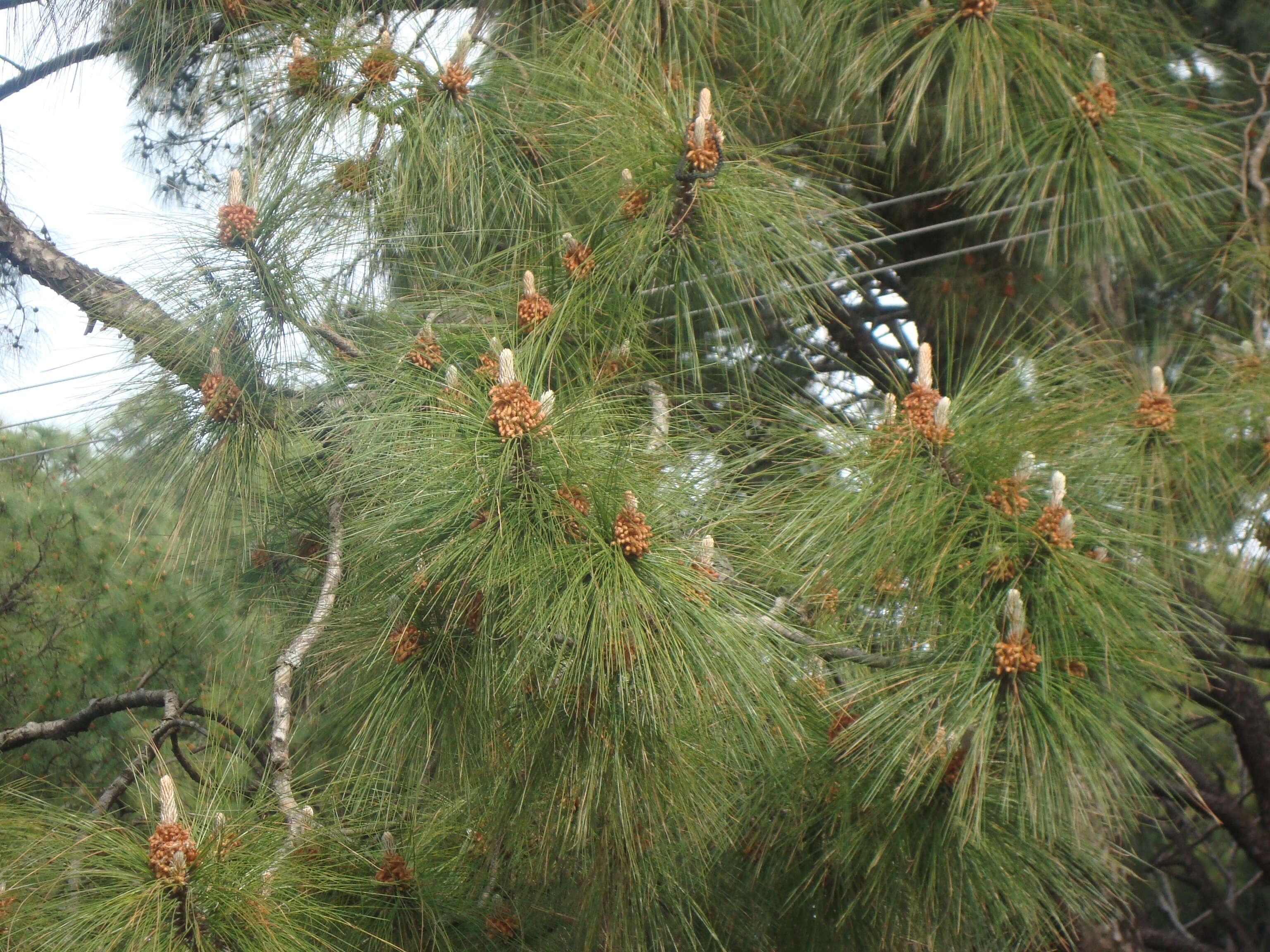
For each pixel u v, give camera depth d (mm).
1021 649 2941
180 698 4059
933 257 3859
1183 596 3209
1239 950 5867
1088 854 3154
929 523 2992
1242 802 6355
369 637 3164
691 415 3449
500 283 3463
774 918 3305
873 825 3127
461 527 2996
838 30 3713
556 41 3631
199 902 2920
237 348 3354
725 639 2973
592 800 3064
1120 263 3693
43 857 3039
